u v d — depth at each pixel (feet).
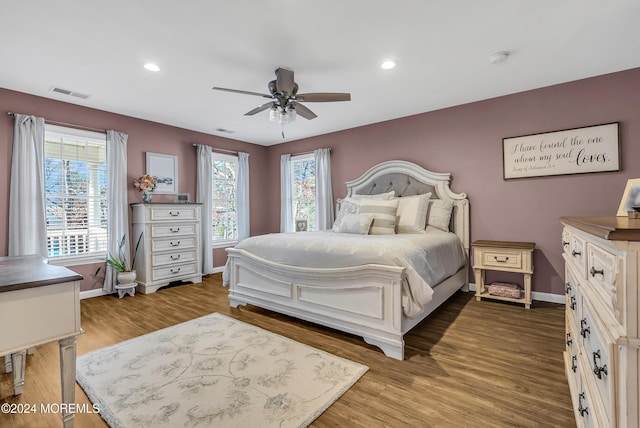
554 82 10.46
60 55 8.38
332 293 8.29
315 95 9.23
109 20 6.84
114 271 12.91
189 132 16.21
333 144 16.87
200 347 7.65
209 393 5.72
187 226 14.57
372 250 7.73
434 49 8.26
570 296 5.35
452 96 11.71
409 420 4.95
